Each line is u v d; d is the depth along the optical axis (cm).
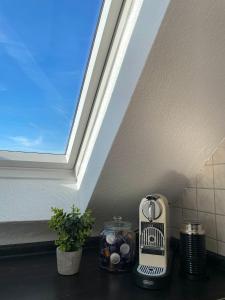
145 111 97
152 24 77
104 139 112
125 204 146
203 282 108
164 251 108
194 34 77
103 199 137
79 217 118
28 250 136
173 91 92
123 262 121
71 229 114
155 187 139
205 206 130
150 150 115
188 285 105
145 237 112
